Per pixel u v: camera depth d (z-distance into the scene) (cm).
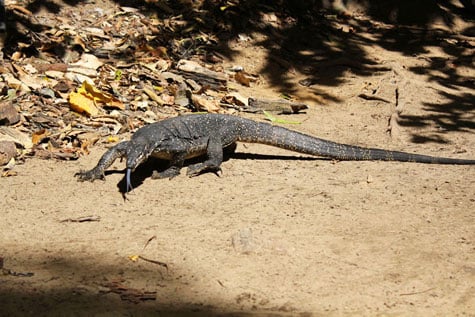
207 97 1362
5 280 679
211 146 1037
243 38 1717
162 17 1702
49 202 884
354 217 885
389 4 2108
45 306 634
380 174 1053
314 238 818
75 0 1656
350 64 1691
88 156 1046
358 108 1458
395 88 1578
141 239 794
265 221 859
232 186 973
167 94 1332
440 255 793
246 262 752
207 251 771
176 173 1000
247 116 1308
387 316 659
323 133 1269
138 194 926
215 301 669
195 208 891
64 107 1188
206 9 1778
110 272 712
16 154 1012
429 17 2106
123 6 1700
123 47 1510
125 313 629
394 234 841
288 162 1091
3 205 867
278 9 1897
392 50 1869
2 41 1376
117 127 1151
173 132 1002
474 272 758
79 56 1413
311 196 948
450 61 1802
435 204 942
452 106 1513
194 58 1573
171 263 740
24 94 1195
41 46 1409
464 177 1057
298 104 1376
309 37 1825
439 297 703
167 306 652
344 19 2030
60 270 710
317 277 729
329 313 659
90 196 909
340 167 1079
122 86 1322
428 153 1191
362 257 779
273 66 1625
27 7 1566
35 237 787
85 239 787
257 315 644
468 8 2206
